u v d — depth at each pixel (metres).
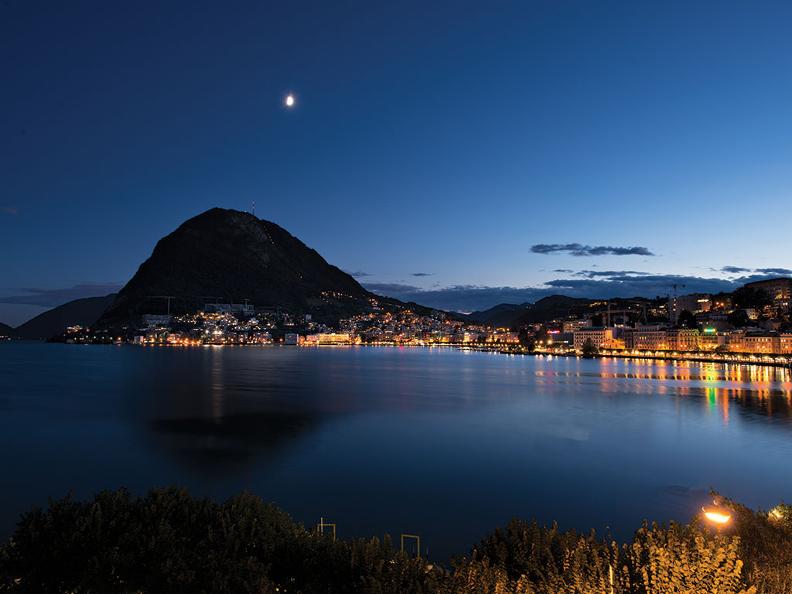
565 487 42.75
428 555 29.83
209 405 93.25
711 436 63.97
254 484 43.97
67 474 47.50
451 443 60.34
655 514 36.78
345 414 83.25
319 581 14.42
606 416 80.69
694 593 12.13
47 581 14.64
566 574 13.66
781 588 13.09
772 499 40.06
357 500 39.59
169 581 13.79
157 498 17.61
